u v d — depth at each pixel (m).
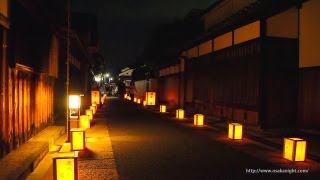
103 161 9.45
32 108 11.66
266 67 16.05
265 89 16.03
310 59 15.14
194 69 27.73
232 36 19.78
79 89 31.77
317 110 14.62
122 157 10.02
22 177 7.24
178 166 8.94
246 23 17.89
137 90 62.84
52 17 13.30
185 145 12.25
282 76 16.17
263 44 16.02
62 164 6.71
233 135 13.66
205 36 23.53
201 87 25.95
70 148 10.81
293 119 16.27
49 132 12.80
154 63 46.06
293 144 9.64
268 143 12.61
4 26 8.22
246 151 11.20
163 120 21.86
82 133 10.84
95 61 47.59
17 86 9.78
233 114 19.72
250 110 17.47
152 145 12.17
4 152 8.48
